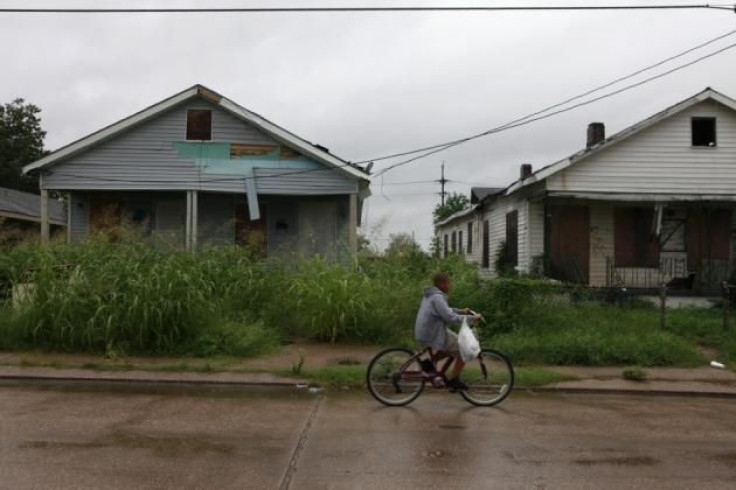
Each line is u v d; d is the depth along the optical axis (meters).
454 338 7.48
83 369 9.17
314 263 12.31
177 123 17.69
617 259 17.75
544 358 10.20
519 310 12.07
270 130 17.45
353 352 10.63
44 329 10.30
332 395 8.09
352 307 11.13
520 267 18.42
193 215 17.62
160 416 6.78
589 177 16.92
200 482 4.72
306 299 11.42
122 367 9.27
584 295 14.52
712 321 13.14
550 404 7.83
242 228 19.02
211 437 5.96
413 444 5.84
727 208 17.86
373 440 5.95
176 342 10.19
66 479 4.71
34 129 43.34
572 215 17.73
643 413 7.43
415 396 7.57
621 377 9.35
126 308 10.12
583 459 5.47
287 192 17.83
